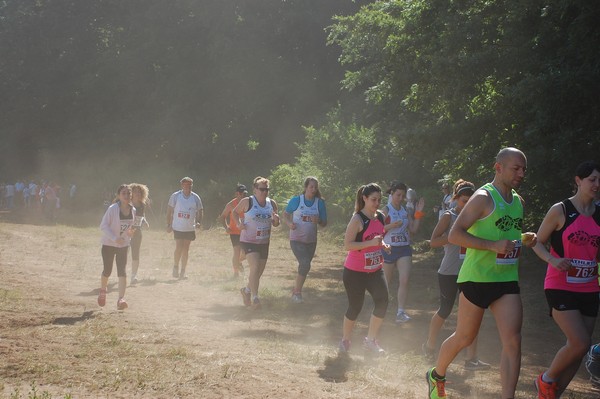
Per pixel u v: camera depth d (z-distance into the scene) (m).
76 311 10.51
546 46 15.84
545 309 13.02
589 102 14.31
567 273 6.02
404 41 19.42
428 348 8.47
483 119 17.44
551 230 6.12
